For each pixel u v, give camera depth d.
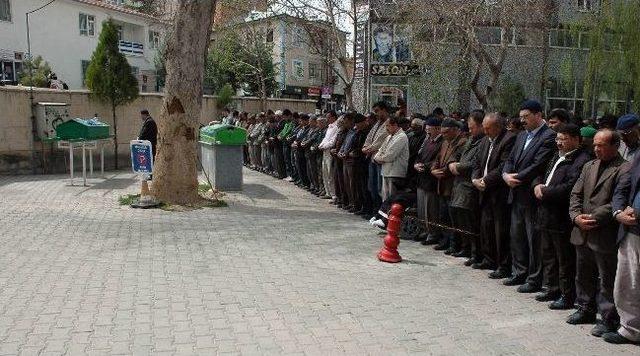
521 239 6.00
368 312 5.12
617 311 4.56
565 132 5.25
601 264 4.66
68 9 31.28
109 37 16.22
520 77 25.11
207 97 23.67
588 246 4.73
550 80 25.00
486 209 6.47
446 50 18.48
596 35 18.14
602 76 18.59
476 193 6.70
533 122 5.86
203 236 8.02
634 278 4.37
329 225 9.11
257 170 17.92
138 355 4.09
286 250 7.35
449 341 4.50
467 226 6.83
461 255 7.25
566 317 5.14
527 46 23.05
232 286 5.77
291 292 5.62
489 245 6.56
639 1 17.17
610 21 17.62
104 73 16.08
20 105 14.44
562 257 5.31
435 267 6.75
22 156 14.59
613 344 4.51
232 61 31.30
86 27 32.66
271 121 16.08
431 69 19.70
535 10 18.88
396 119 8.48
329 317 4.96
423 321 4.93
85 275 6.03
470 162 6.75
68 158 15.59
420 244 7.97
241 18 24.45
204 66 10.43
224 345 4.30
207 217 9.49
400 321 4.91
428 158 7.73
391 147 8.40
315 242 7.86
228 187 12.74
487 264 6.65
